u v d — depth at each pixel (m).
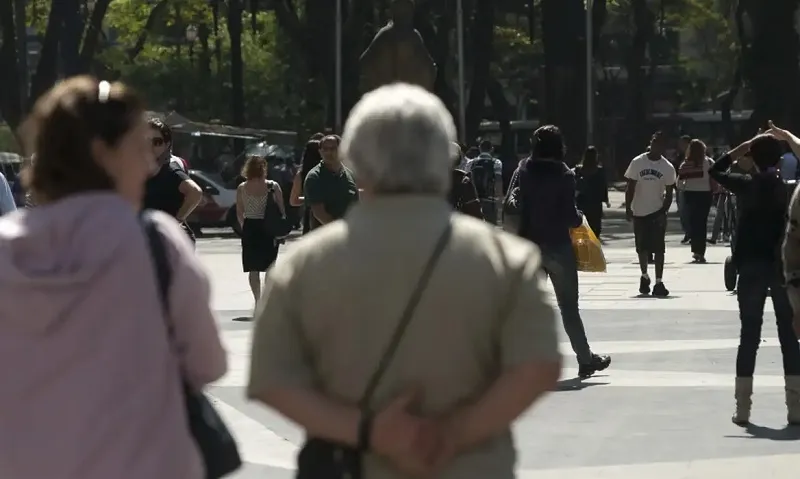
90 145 8.40
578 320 28.59
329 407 8.10
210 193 94.50
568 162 113.69
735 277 23.69
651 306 41.97
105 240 8.11
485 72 137.12
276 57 172.88
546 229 28.28
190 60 165.50
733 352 31.89
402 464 8.01
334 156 30.48
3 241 8.15
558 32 125.12
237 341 34.88
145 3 164.50
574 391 26.92
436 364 8.04
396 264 8.05
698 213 58.75
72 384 8.00
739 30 122.88
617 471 19.95
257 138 149.50
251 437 22.66
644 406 25.27
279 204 40.88
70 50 118.94
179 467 8.16
